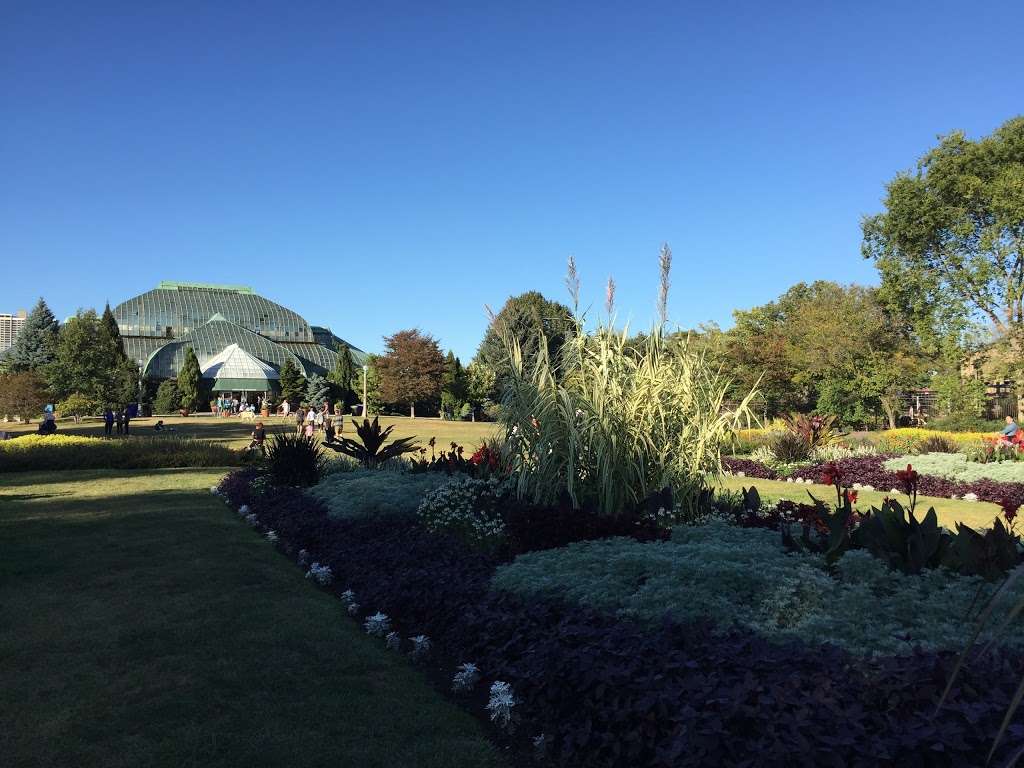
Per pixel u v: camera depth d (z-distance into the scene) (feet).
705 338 29.99
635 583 15.88
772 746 8.45
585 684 11.10
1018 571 4.53
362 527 28.43
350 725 12.62
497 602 16.47
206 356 299.38
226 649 16.31
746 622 13.35
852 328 112.37
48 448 63.46
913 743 7.96
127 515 35.65
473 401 199.62
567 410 23.99
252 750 11.63
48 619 18.42
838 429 109.40
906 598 13.32
